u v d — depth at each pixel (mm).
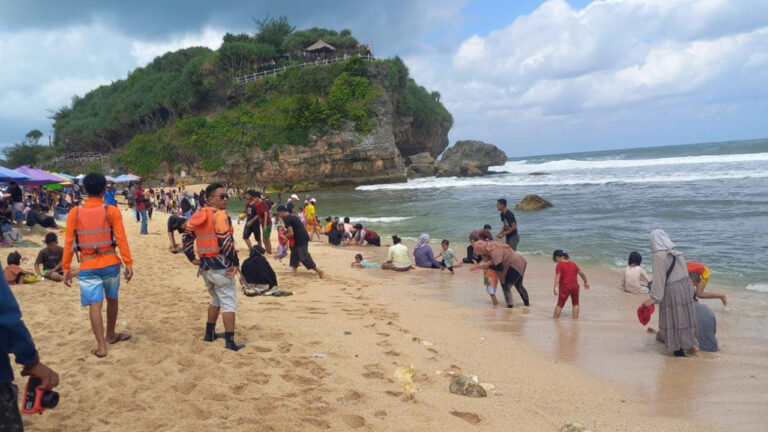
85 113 93125
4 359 2066
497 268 8680
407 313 8008
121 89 93750
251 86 63312
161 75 83750
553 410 4418
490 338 6754
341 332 6246
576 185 39188
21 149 90312
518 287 8789
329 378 4625
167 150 64688
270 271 8711
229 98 65562
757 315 7801
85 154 81438
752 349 6289
